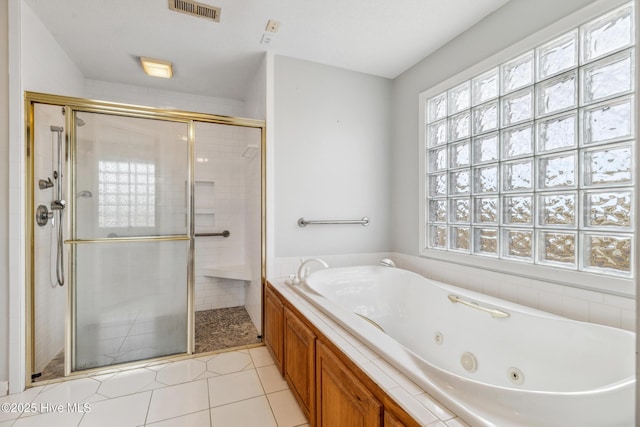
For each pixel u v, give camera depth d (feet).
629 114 4.13
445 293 6.04
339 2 5.81
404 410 2.62
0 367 5.56
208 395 5.64
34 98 5.83
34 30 6.04
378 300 7.44
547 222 5.16
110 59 8.00
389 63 8.19
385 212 9.10
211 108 10.71
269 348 7.30
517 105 5.66
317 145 8.21
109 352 6.66
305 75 8.05
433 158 7.73
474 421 2.38
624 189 4.19
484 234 6.32
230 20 6.35
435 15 6.17
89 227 6.42
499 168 5.98
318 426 4.39
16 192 5.57
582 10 4.50
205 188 10.63
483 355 5.09
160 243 7.07
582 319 4.55
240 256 11.08
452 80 6.96
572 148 4.77
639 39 1.37
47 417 4.97
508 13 5.70
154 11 6.02
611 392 2.49
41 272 6.23
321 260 7.50
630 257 4.13
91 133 6.41
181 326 7.28
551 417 2.39
